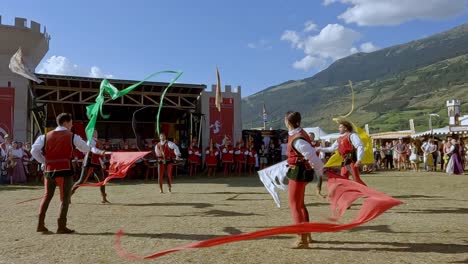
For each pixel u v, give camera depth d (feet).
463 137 87.97
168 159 38.14
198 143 71.31
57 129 20.06
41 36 62.95
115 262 14.49
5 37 58.95
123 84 65.10
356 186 16.33
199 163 66.28
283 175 20.43
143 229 20.26
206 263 14.21
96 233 19.43
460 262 14.06
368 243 16.87
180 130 78.59
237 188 41.81
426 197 32.50
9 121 58.85
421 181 48.52
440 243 16.78
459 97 565.12
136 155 28.89
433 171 70.03
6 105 58.85
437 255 14.94
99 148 30.19
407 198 31.83
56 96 67.56
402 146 75.97
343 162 26.02
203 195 35.35
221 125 74.33
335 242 17.10
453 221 21.76
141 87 67.21
